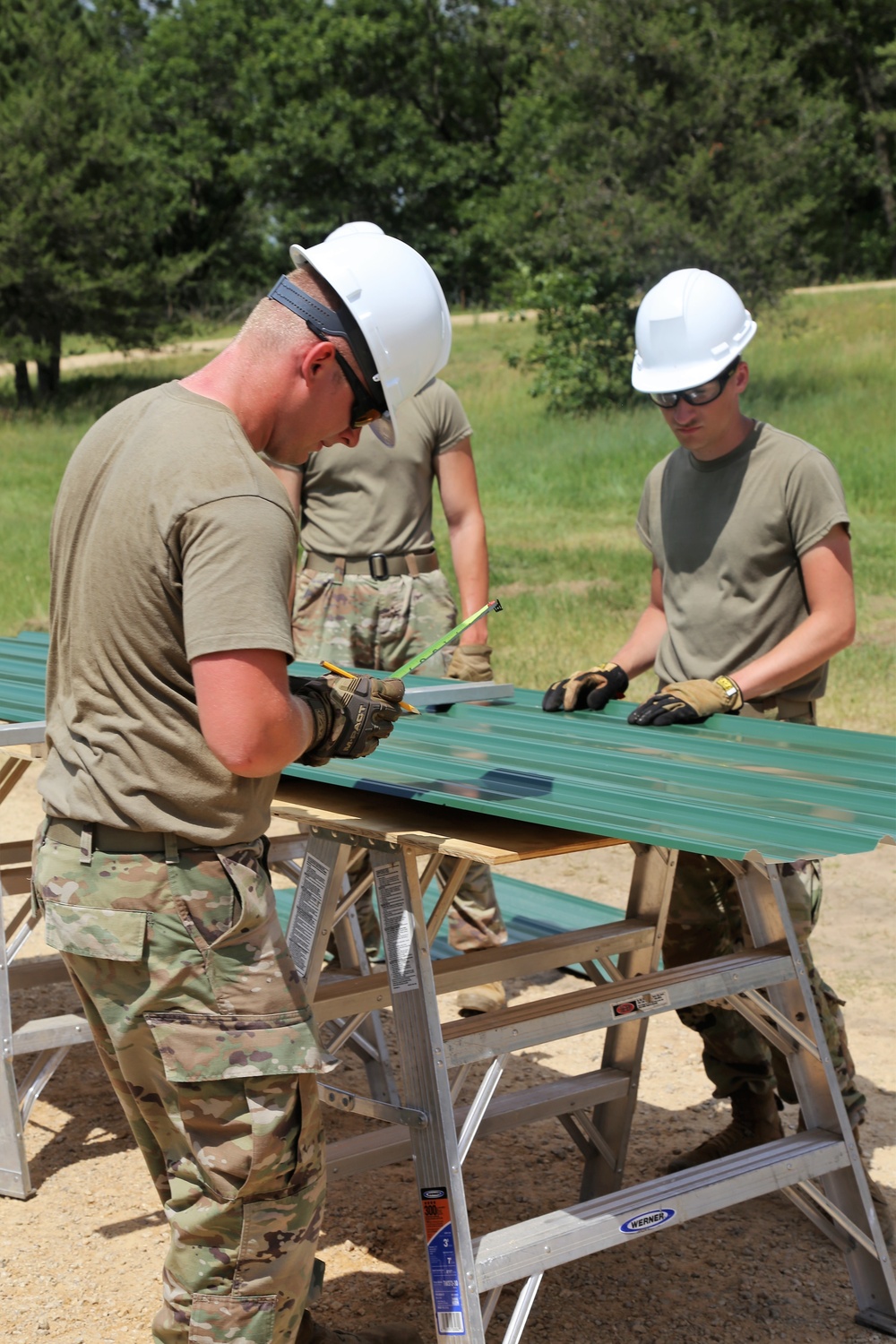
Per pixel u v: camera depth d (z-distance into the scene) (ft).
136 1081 6.72
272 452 6.75
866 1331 8.58
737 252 70.79
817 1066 8.52
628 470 52.01
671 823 6.56
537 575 36.24
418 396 14.06
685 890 10.65
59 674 6.68
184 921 6.26
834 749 8.87
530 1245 7.17
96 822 6.35
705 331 10.25
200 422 6.18
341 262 6.57
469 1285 6.99
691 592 10.93
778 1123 10.44
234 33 165.89
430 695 10.61
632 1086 9.87
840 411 56.90
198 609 5.86
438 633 14.21
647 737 9.37
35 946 16.20
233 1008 6.34
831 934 15.38
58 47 102.83
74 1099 12.42
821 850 6.03
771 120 77.41
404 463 14.03
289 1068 6.40
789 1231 9.91
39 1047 10.56
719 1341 8.48
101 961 6.47
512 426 63.77
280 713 6.00
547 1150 11.25
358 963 12.04
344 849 8.07
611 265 68.44
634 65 77.10
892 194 136.67
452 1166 7.14
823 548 10.12
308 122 150.71
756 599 10.54
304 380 6.52
